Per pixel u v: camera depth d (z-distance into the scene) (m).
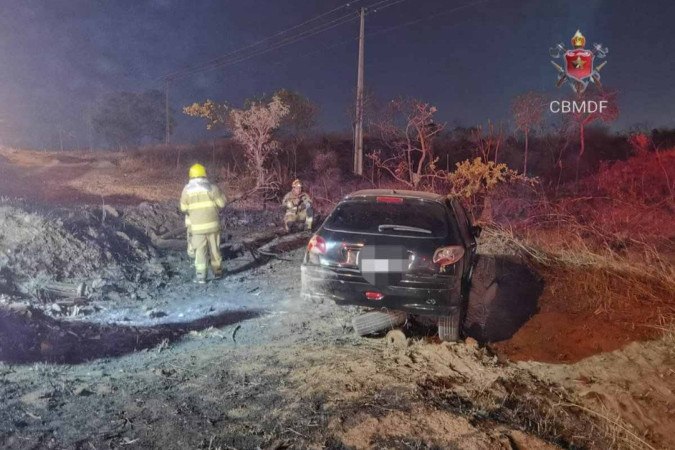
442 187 14.25
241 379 4.87
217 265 8.62
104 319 6.49
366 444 3.85
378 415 4.20
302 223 12.37
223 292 7.96
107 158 21.91
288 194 12.25
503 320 7.23
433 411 4.33
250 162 17.33
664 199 14.12
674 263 9.81
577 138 22.38
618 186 15.37
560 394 5.18
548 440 4.38
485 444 3.96
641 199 14.09
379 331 6.44
